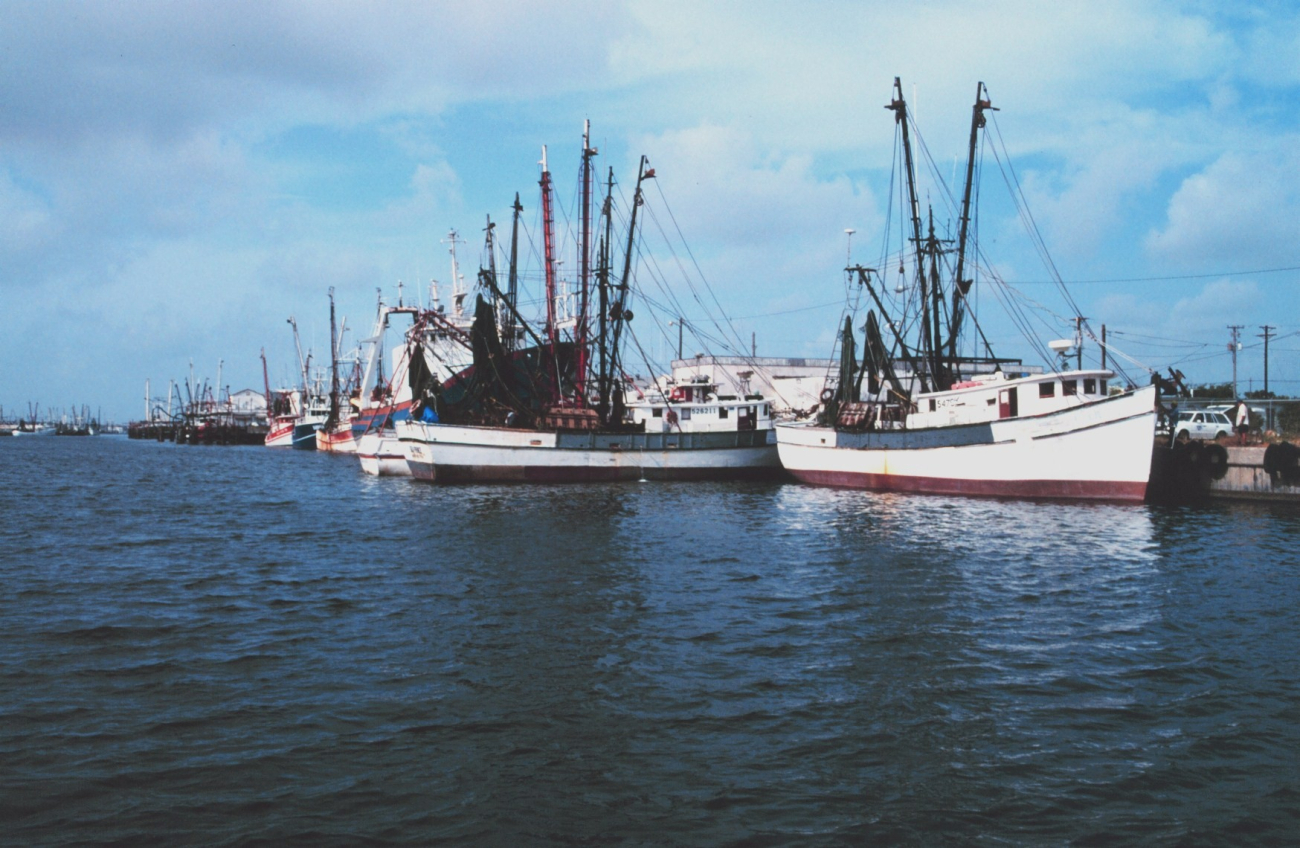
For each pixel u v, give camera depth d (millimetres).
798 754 12844
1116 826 10859
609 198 63531
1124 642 18672
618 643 18516
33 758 12500
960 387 49000
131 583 25094
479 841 10422
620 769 12336
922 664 17062
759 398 64125
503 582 24938
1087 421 42781
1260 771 12352
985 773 12250
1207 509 40969
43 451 134875
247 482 65438
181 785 11742
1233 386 80688
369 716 14305
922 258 55344
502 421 62125
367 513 42812
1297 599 22703
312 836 10500
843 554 29609
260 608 21891
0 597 23141
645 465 59781
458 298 88562
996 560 28344
